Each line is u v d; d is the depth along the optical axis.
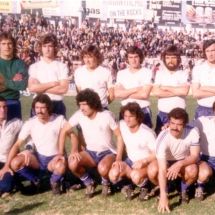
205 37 26.80
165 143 5.18
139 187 5.61
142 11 27.05
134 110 5.32
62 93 6.23
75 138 5.77
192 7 27.31
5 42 6.05
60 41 25.11
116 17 26.92
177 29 27.23
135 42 25.86
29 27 25.48
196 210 5.15
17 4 25.73
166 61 5.97
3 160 5.86
